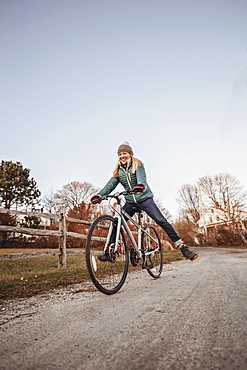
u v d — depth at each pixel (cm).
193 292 219
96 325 138
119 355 99
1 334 127
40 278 354
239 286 241
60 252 487
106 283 238
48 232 464
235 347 102
